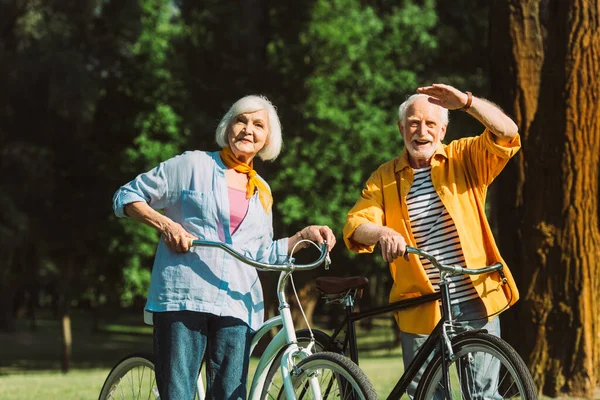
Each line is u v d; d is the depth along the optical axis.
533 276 8.74
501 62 8.99
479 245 4.95
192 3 23.20
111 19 23.81
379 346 33.38
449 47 23.50
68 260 25.22
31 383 11.82
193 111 22.59
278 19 22.75
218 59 22.72
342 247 24.47
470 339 4.39
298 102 21.94
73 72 21.78
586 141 8.59
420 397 4.64
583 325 8.57
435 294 4.79
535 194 8.77
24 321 58.94
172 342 4.50
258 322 4.70
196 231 4.59
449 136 20.84
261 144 4.71
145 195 4.61
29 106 23.77
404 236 5.05
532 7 8.88
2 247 21.80
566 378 8.61
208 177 4.64
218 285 4.53
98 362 29.70
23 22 23.80
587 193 8.61
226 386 4.55
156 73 23.08
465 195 5.00
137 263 23.56
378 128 21.86
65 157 24.70
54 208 24.59
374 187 5.19
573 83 8.56
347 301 5.12
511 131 4.81
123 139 24.56
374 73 22.50
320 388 4.49
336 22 22.33
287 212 21.06
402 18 22.72
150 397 5.09
